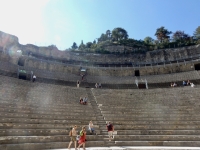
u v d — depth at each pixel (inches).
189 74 1411.2
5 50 1430.9
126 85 1448.1
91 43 3380.9
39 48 1978.3
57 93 922.7
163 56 2098.9
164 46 2652.6
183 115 706.8
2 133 455.8
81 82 1427.2
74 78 1461.6
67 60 2017.7
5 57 1338.6
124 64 2121.1
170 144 543.8
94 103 876.6
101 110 784.3
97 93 1032.8
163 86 1382.9
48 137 485.7
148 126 641.6
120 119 703.7
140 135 589.6
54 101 805.2
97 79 1530.5
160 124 661.9
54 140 493.0
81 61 2095.2
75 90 1027.9
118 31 3572.8
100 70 1670.8
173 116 713.6
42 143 458.9
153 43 3127.5
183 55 2015.3
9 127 498.0
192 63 1550.2
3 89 763.4
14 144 422.0
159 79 1477.6
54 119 626.2
